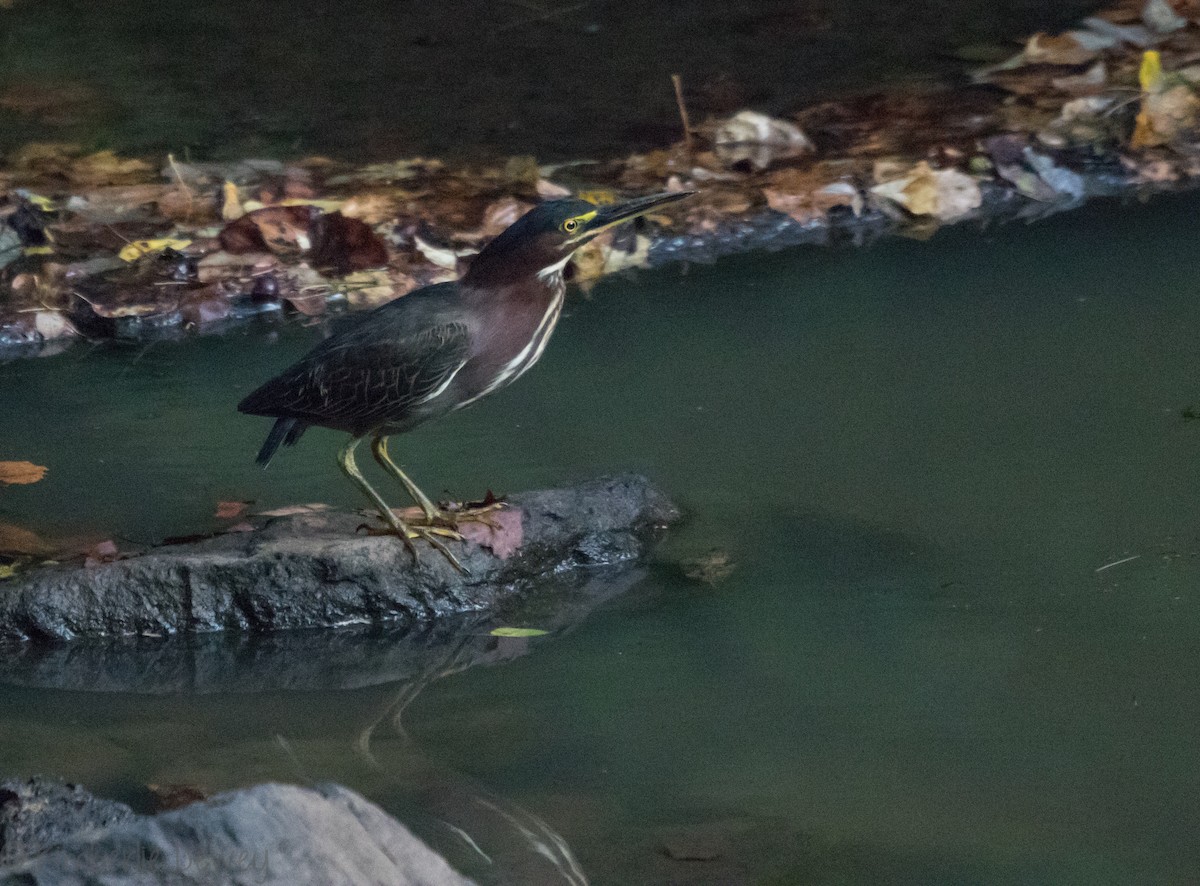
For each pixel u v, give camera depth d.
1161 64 16.72
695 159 15.47
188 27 20.03
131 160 15.88
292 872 5.48
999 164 14.90
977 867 6.59
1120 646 8.28
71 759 7.59
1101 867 6.57
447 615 9.13
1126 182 14.80
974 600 8.83
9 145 16.27
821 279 13.36
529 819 7.01
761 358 11.95
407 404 9.09
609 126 16.52
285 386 9.25
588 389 11.65
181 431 11.25
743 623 8.77
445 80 18.06
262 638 8.98
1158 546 9.21
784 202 14.49
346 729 7.94
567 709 7.99
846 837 6.82
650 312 12.94
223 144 16.33
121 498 10.23
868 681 8.10
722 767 7.38
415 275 13.48
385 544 9.23
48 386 12.05
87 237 14.20
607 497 9.80
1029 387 11.17
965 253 13.66
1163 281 12.73
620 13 20.06
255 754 7.66
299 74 18.34
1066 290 12.71
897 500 9.95
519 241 9.12
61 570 9.13
